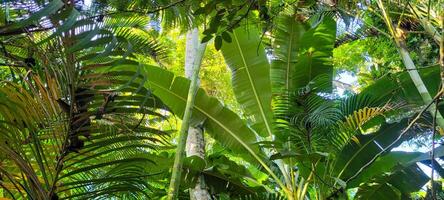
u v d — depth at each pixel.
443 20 3.28
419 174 5.86
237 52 6.34
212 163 6.23
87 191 2.56
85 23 1.64
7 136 2.17
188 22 4.22
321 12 5.21
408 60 4.05
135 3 3.69
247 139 6.14
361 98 5.91
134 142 2.70
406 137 5.61
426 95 4.12
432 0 4.04
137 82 2.28
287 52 6.46
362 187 5.95
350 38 7.21
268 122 6.26
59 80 2.06
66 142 2.16
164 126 7.18
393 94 5.86
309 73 6.49
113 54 1.87
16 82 2.30
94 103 2.12
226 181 6.02
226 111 6.12
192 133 6.08
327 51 6.45
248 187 6.02
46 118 2.13
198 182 5.88
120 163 2.51
